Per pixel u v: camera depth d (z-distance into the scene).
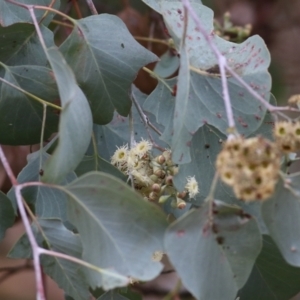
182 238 0.62
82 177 0.63
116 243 0.63
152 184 0.73
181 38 0.69
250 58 0.71
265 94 0.70
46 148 0.76
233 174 0.58
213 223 0.63
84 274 0.65
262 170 0.57
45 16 0.76
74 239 0.69
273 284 0.76
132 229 0.63
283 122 0.63
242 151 0.58
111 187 0.62
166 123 0.75
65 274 0.70
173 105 0.76
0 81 0.76
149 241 0.63
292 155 0.71
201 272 0.62
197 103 0.70
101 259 0.63
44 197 0.75
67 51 0.74
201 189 0.74
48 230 0.70
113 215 0.63
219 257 0.63
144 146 0.74
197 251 0.62
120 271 0.63
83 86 0.74
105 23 0.75
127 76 0.75
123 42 0.75
